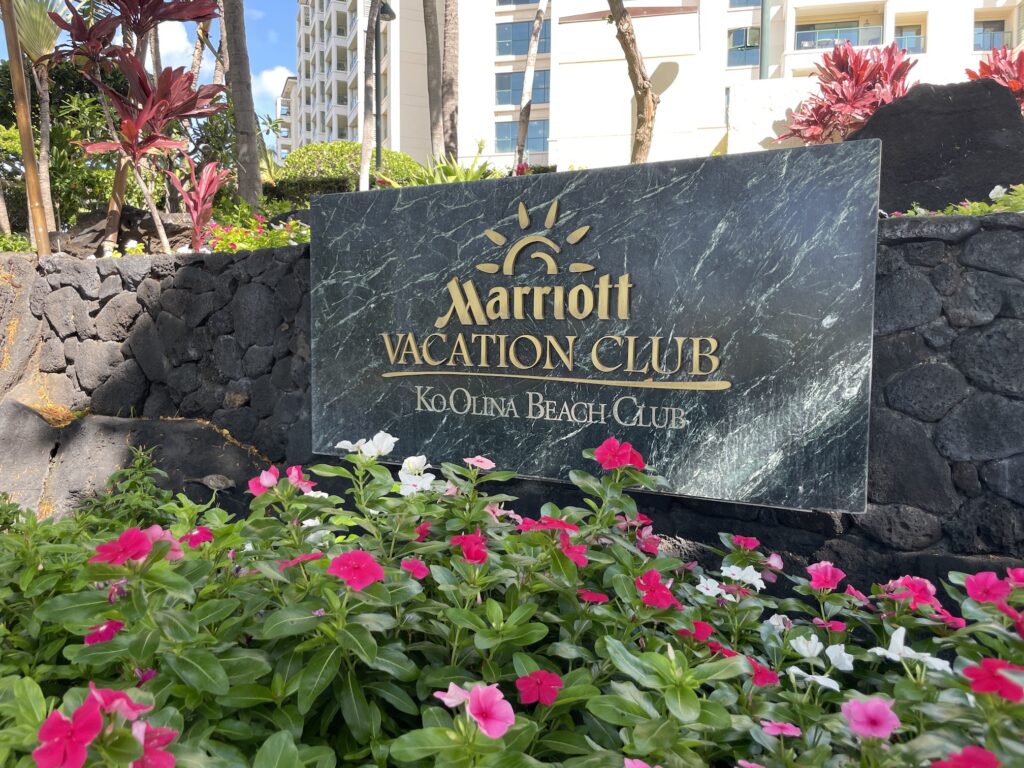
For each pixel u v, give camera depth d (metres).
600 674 1.89
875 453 2.88
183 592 1.61
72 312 5.13
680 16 10.51
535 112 25.58
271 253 4.25
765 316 2.92
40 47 6.76
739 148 8.24
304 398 4.12
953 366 2.77
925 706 1.46
